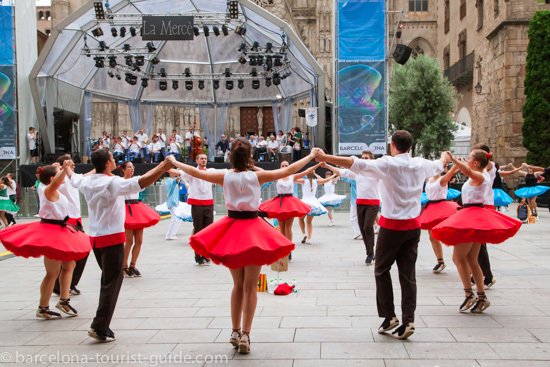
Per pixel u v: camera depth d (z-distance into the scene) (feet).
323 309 22.91
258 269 17.53
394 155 19.10
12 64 81.92
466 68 139.95
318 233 52.60
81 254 21.44
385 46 75.51
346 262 35.45
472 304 21.95
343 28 75.66
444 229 21.75
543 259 35.29
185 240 50.11
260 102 109.70
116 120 147.74
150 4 81.82
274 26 81.66
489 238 21.18
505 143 103.30
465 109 154.30
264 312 22.53
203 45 103.40
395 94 133.08
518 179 101.04
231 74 97.04
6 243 21.08
